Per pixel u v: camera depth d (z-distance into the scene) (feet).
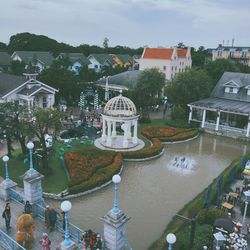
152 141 134.92
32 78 165.99
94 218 76.95
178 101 177.17
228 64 217.77
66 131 139.03
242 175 100.42
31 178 65.82
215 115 173.88
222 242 58.13
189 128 158.10
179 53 277.03
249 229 68.23
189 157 123.75
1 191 70.38
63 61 233.14
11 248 52.75
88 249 54.85
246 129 154.92
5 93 156.46
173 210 81.61
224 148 136.56
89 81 232.53
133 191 91.91
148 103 178.50
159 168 110.83
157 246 61.57
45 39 405.59
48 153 110.73
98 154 111.75
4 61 281.95
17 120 102.78
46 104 167.94
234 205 81.87
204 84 173.17
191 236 59.88
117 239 54.24
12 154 112.27
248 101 166.30
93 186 89.61
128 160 116.37
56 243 56.29
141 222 75.87
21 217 55.26
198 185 97.14
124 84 208.74
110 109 129.90
